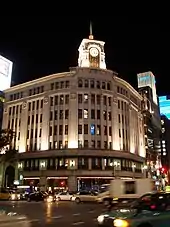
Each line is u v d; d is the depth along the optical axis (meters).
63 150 61.38
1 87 85.25
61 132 64.06
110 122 66.38
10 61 90.62
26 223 10.66
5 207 28.22
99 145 63.19
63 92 66.62
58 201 44.12
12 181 67.81
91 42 77.38
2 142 53.16
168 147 139.62
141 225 9.58
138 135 79.88
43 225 14.70
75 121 63.53
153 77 129.25
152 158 91.88
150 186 28.94
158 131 113.94
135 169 70.25
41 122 67.69
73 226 14.31
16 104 74.38
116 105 68.50
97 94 67.00
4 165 69.56
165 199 10.57
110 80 69.44
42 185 61.47
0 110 78.81
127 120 72.25
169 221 9.80
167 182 110.12
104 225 12.09
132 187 28.91
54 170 61.19
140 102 87.06
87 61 75.31
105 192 32.53
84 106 65.31
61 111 65.75
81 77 67.56
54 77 69.00
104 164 61.53
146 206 10.69
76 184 59.06
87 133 63.25
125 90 74.31
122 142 67.81
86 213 22.20
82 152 60.81
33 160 65.19
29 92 73.06
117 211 12.30
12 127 73.19
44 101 68.25
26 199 46.91
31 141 67.88
